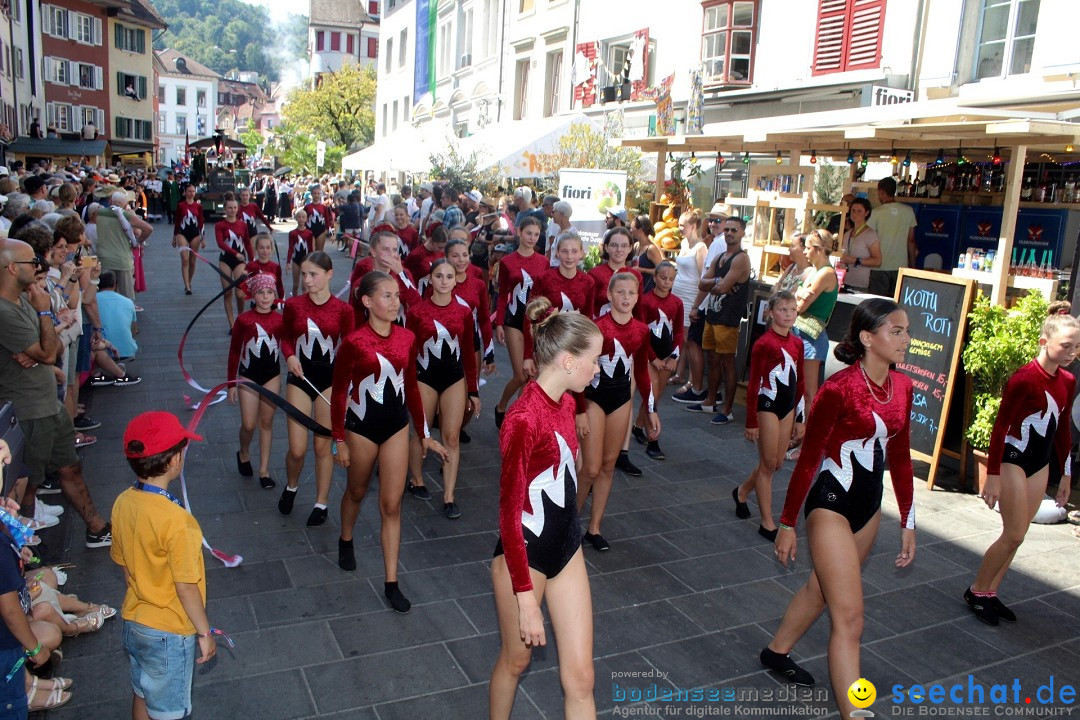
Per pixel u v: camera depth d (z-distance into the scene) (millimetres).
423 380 5816
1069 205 7945
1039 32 10398
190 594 3006
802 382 5738
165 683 3102
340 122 47312
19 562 2957
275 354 6285
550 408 3146
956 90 11453
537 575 3141
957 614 4816
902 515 3809
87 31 47188
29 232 5512
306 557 5242
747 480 6090
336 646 4262
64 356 6000
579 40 21031
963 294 6609
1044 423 4461
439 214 10617
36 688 3637
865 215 8445
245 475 6574
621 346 5234
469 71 28953
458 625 4508
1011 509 4543
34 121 35125
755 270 9617
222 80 126188
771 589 5047
